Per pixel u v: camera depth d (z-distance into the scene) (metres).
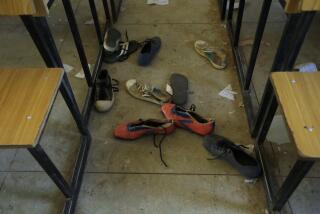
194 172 1.37
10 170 1.41
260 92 1.70
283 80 0.96
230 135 1.50
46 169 1.03
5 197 1.31
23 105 0.94
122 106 1.66
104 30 2.12
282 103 0.90
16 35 2.16
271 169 1.34
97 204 1.28
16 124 0.89
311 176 1.32
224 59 1.86
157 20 2.22
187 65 1.88
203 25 2.16
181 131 1.52
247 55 1.92
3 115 0.92
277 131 1.47
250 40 2.00
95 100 1.62
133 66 1.89
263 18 1.32
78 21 2.23
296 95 0.91
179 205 1.26
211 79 1.79
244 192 1.29
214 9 2.29
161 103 1.64
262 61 1.87
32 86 1.00
